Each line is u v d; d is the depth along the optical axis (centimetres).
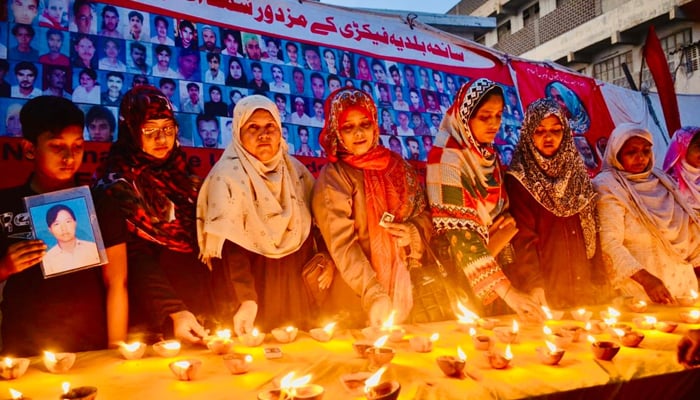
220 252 249
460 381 168
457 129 300
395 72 465
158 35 367
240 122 261
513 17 1639
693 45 1127
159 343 203
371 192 279
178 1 379
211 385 163
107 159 257
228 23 396
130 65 354
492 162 301
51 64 329
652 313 278
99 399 151
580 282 310
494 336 223
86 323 227
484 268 277
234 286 248
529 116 314
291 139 409
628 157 338
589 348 209
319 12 440
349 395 156
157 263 245
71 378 170
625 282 323
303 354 202
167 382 166
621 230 323
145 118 250
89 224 218
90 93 337
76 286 225
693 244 344
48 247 211
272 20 416
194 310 256
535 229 310
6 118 311
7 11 321
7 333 220
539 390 163
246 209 256
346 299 273
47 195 214
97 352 205
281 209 260
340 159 287
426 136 469
